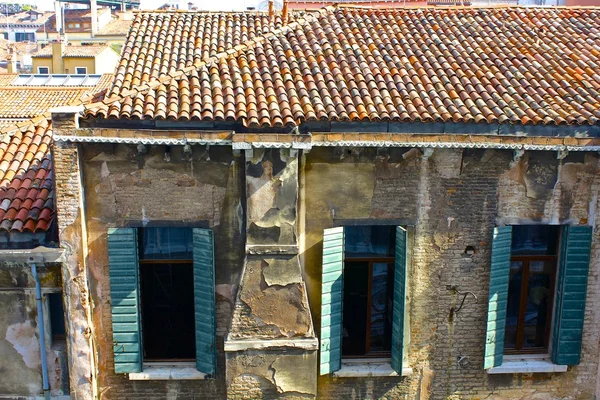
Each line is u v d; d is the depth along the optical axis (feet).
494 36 39.93
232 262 31.58
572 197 32.55
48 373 32.42
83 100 32.07
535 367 33.76
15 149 35.65
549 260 34.06
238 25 43.93
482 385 34.24
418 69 35.04
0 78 132.87
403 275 31.19
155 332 33.24
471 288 33.12
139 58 37.17
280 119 29.19
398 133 29.55
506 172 32.01
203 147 30.14
